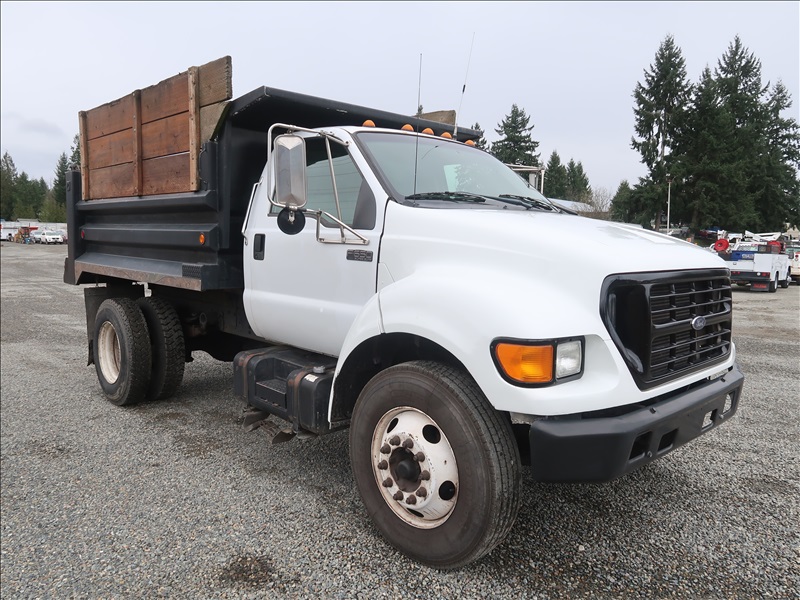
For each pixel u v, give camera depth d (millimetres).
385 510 3086
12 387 6621
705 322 3061
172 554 3125
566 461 2523
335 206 3639
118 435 4977
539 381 2512
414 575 2902
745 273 18469
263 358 3998
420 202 3404
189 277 4543
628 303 2684
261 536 3287
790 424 5152
